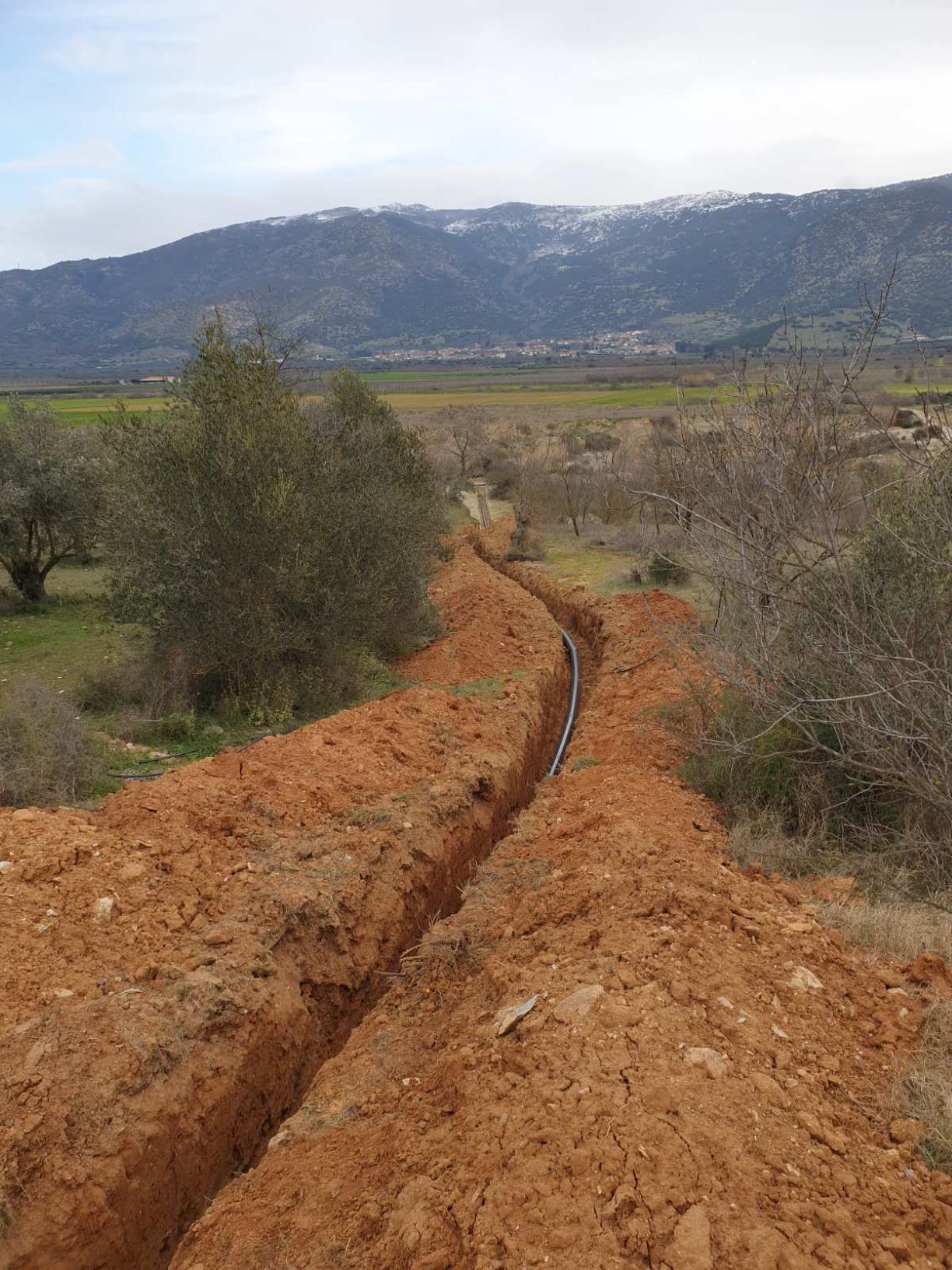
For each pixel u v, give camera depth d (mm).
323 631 13891
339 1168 4367
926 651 6875
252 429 13141
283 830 8125
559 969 5285
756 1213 3275
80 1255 4340
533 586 24844
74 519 20000
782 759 8156
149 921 6402
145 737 11445
